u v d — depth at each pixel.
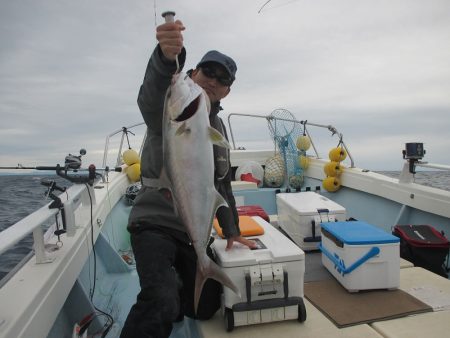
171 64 1.70
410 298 2.39
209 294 2.20
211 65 2.14
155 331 1.67
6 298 1.54
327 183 5.18
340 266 2.59
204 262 1.78
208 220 1.75
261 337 2.05
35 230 1.89
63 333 2.18
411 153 4.02
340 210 3.39
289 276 2.16
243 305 2.09
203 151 1.69
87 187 2.62
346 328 2.10
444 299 2.37
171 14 1.63
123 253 3.97
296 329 2.11
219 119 2.41
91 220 2.62
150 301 1.73
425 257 3.09
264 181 6.26
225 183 2.36
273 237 2.48
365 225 2.87
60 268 1.91
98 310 2.61
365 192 4.74
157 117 1.98
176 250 2.06
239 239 2.29
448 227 3.52
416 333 2.01
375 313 2.22
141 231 2.04
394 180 4.27
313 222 3.33
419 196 3.76
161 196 2.08
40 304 1.61
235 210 2.37
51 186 2.15
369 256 2.45
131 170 5.49
